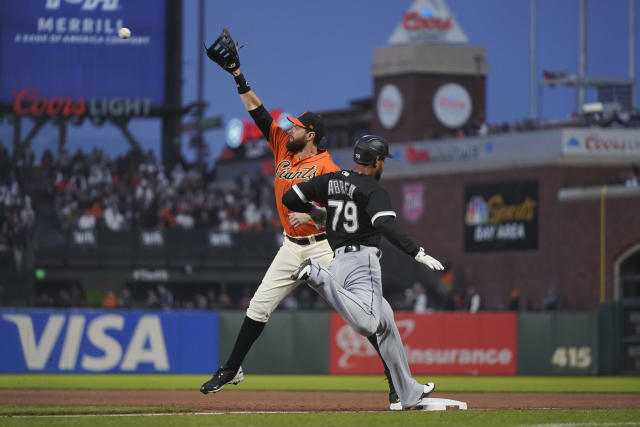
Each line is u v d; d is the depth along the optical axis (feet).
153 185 408.87
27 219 364.99
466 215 468.75
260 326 107.55
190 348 228.63
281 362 237.45
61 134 421.59
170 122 432.66
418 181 492.54
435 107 518.78
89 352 221.46
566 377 248.32
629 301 251.39
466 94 523.70
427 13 528.22
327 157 106.93
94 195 394.93
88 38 426.10
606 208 407.44
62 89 422.82
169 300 359.25
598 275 409.28
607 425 90.99
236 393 164.14
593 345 252.42
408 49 519.60
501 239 451.12
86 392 160.97
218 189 497.87
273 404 126.52
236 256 396.98
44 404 126.41
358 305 95.55
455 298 377.71
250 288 405.80
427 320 246.47
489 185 458.91
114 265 379.35
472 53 525.34
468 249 467.52
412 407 105.40
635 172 403.95
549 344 250.57
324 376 236.84
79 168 399.65
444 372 246.68
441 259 477.77
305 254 106.01
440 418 94.79
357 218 96.89
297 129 105.50
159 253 385.70
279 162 108.06
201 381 201.77
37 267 366.63
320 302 368.48
